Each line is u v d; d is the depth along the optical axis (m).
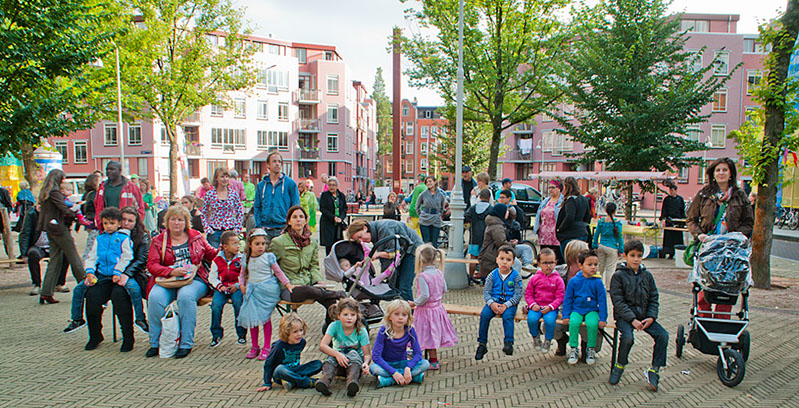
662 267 11.44
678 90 16.91
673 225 13.05
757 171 8.78
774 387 4.66
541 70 18.16
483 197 9.23
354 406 4.24
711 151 41.00
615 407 4.23
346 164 58.62
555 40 18.05
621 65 17.27
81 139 44.47
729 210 5.81
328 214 11.11
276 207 7.27
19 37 8.98
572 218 8.17
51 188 7.44
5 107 9.30
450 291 8.86
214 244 9.52
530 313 5.34
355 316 4.65
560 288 5.41
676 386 4.71
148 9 22.16
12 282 9.28
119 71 18.83
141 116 22.95
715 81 17.14
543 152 49.03
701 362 5.37
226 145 48.56
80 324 6.45
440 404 4.29
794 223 21.70
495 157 19.08
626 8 17.16
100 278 5.73
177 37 24.02
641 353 5.69
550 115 18.98
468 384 4.75
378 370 4.66
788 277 10.17
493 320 7.09
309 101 54.41
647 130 17.02
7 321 6.79
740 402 4.34
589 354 5.06
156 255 5.72
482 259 8.16
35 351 5.61
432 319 5.09
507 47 18.19
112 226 5.73
